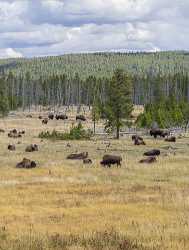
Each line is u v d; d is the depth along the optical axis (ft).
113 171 182.39
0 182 149.38
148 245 65.51
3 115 579.07
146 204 109.29
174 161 216.95
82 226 82.79
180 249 63.62
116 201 114.73
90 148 289.33
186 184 148.36
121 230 77.87
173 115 475.31
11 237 71.56
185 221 86.53
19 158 228.43
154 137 391.65
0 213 97.81
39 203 111.96
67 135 366.84
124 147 296.92
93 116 445.37
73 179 157.69
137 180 158.51
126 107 378.94
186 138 384.06
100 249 62.90
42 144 316.40
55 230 79.00
